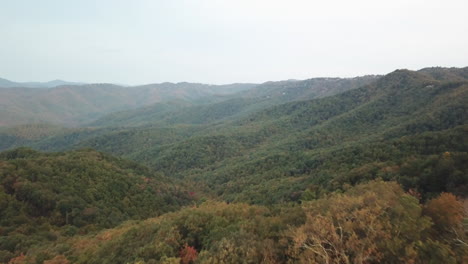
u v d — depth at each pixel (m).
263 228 19.06
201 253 16.17
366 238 13.12
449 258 12.06
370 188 21.38
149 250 18.81
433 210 16.66
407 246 12.45
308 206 20.84
